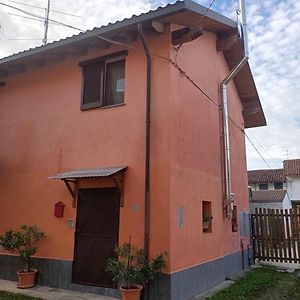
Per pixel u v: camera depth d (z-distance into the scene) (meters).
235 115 13.16
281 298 7.70
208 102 9.99
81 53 8.91
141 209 7.32
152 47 7.90
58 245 8.34
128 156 7.76
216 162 10.16
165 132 7.35
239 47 11.34
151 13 7.21
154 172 7.30
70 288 7.90
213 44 10.75
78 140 8.59
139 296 6.55
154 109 7.59
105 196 7.92
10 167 9.65
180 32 7.82
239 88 13.63
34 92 9.71
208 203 9.38
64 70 9.25
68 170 8.57
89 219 8.02
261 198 26.52
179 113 7.90
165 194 7.07
